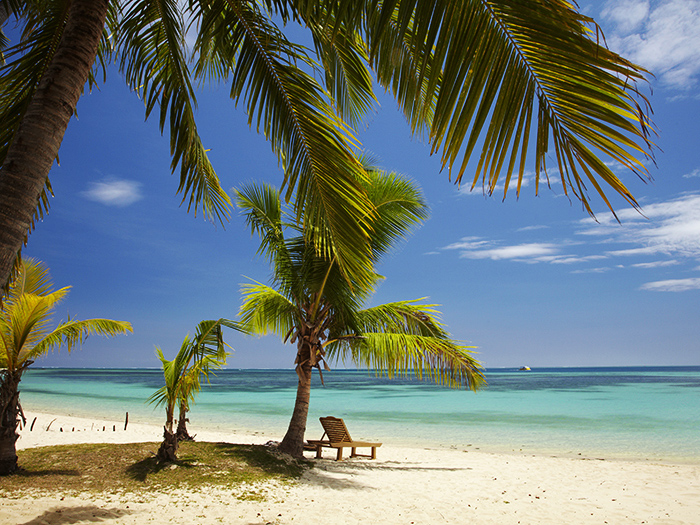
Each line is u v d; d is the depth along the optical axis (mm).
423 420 20906
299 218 3299
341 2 2092
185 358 7234
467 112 1716
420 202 8852
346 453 11523
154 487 6242
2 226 2029
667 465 10570
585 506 6844
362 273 3219
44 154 2205
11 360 6488
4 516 4719
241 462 7809
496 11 1652
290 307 9156
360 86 3674
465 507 6539
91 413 21797
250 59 3371
